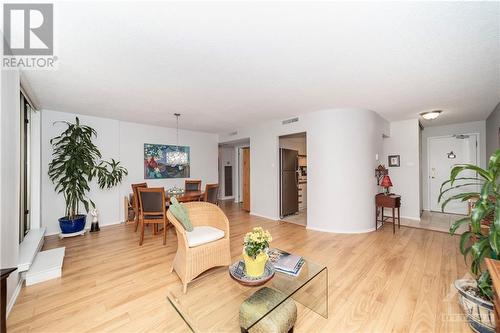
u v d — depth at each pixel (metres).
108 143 4.57
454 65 2.25
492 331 1.42
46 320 1.68
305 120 4.29
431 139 5.57
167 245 3.28
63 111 3.98
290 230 4.07
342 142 3.89
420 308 1.78
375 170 4.17
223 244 2.38
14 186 1.96
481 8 1.43
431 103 3.60
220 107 3.80
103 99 3.32
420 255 2.84
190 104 3.61
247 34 1.72
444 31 1.68
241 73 2.43
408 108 3.92
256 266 1.59
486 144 4.75
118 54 2.01
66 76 2.48
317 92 3.06
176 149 5.72
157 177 5.36
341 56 2.07
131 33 1.70
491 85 2.80
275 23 1.58
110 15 1.49
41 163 3.76
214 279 1.83
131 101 3.42
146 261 2.71
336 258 2.77
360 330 1.56
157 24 1.59
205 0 1.36
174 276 2.34
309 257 2.81
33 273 2.20
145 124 5.16
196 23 1.58
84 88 2.85
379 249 3.07
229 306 1.58
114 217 4.61
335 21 1.56
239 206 6.63
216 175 6.63
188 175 5.98
